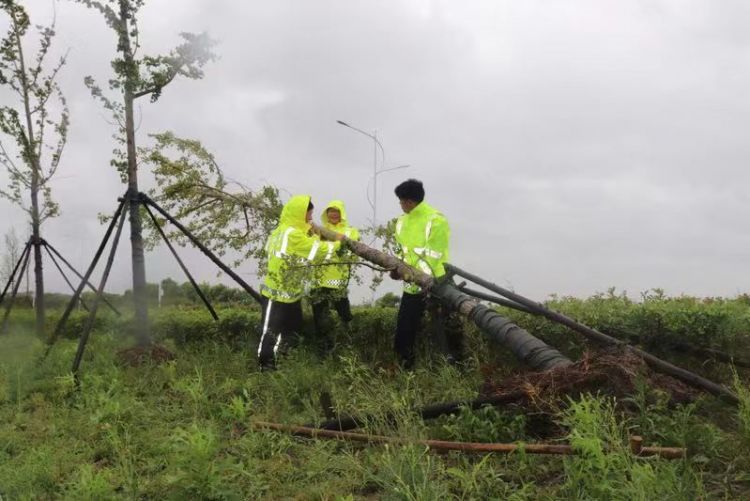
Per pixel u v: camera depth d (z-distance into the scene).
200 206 9.53
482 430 4.89
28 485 4.45
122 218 8.42
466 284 7.12
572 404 4.28
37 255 11.84
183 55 8.87
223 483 4.21
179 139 9.30
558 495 3.91
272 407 6.25
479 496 3.92
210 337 9.94
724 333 6.52
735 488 3.90
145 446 5.24
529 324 7.21
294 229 7.83
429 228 7.09
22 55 11.45
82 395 6.87
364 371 6.87
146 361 8.09
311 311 9.65
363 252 7.59
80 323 12.05
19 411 6.57
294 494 4.28
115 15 8.59
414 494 3.81
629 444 4.00
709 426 4.50
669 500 3.46
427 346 7.80
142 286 8.84
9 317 13.12
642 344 6.80
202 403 6.25
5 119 10.98
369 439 4.79
